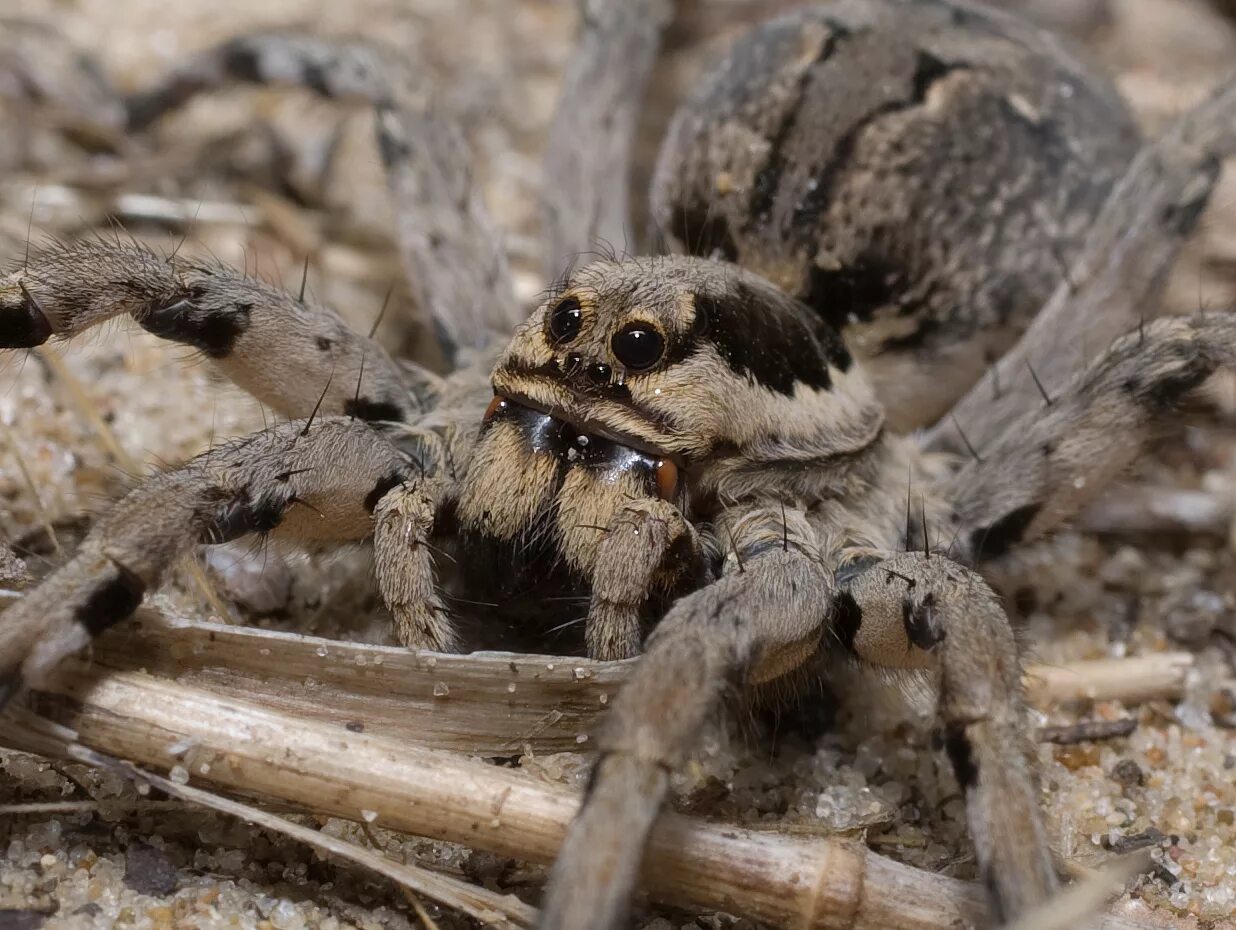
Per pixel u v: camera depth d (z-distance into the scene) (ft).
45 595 0.22
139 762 0.22
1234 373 0.24
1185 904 0.23
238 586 0.25
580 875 0.21
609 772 0.21
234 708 0.22
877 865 0.22
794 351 0.24
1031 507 0.25
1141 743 0.25
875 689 0.25
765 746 0.24
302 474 0.23
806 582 0.23
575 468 0.23
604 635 0.22
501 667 0.23
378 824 0.22
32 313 0.23
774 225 0.25
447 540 0.23
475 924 0.22
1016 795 0.21
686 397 0.23
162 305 0.23
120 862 0.22
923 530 0.24
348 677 0.23
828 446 0.24
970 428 0.25
